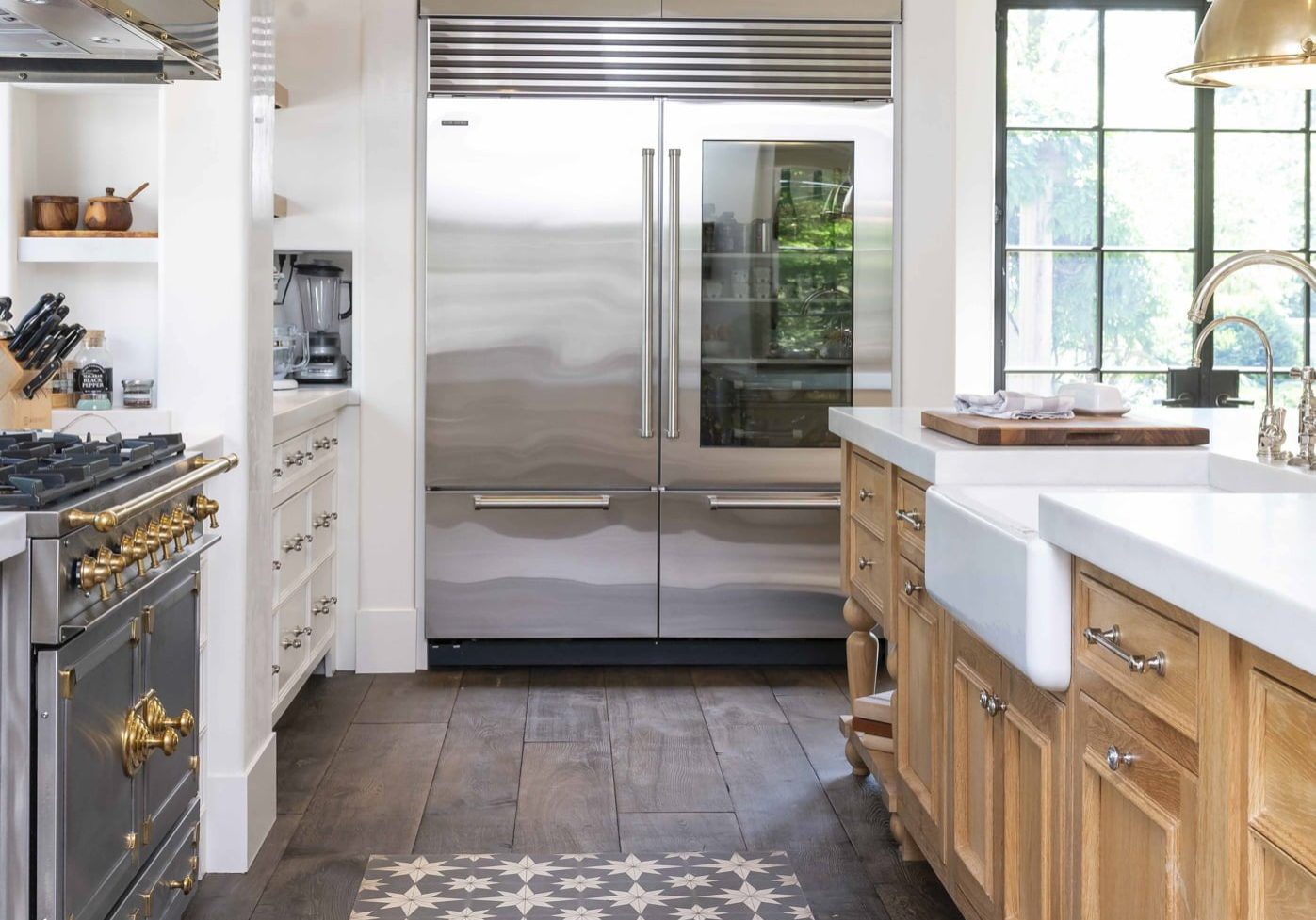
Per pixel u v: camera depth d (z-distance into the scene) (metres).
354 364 4.34
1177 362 5.26
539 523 4.34
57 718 1.76
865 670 3.27
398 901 2.59
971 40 5.12
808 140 4.33
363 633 4.37
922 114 4.37
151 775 2.16
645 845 2.88
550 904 2.58
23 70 2.53
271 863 2.78
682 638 4.42
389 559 4.38
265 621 2.94
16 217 2.91
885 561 2.86
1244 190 5.23
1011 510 2.20
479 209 4.27
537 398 4.31
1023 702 1.93
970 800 2.23
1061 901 1.77
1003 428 2.46
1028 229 5.22
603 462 4.34
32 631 1.74
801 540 4.37
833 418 3.39
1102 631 1.62
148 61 2.52
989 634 1.88
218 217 2.71
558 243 4.29
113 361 3.06
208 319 2.71
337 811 3.08
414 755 3.48
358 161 4.30
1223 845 1.28
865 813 3.08
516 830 2.97
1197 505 1.66
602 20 4.26
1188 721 1.37
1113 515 1.57
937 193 4.39
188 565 2.41
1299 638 1.10
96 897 1.89
